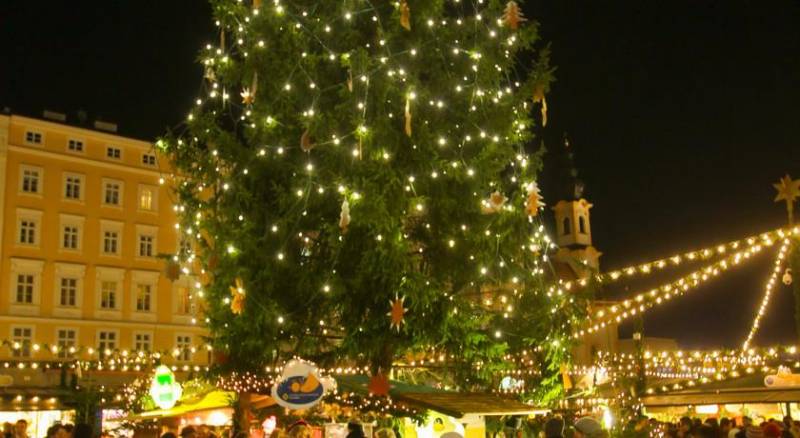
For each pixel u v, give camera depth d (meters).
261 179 16.06
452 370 17.03
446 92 16.11
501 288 16.89
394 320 12.43
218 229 15.69
